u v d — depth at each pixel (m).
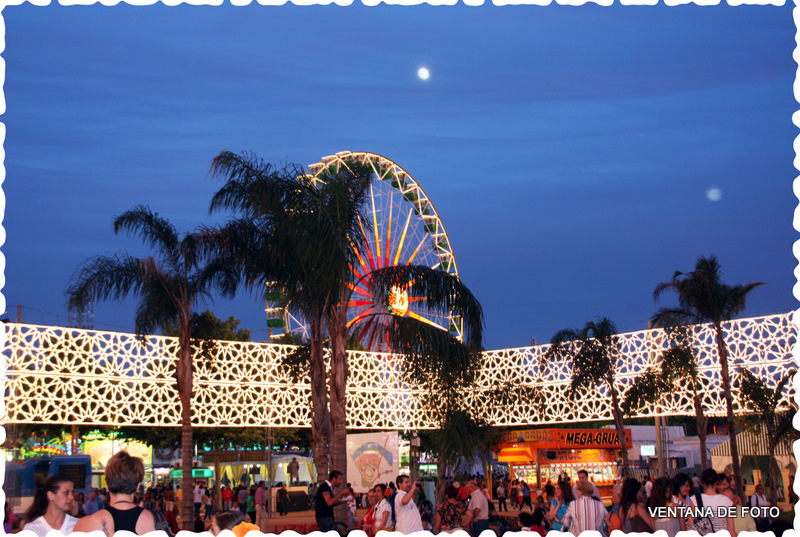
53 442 45.97
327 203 22.91
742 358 42.22
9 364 37.56
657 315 38.50
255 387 45.16
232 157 23.78
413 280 23.16
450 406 40.28
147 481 62.03
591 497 12.11
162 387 42.06
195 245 27.80
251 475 62.53
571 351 41.62
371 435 44.78
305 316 23.53
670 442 64.25
